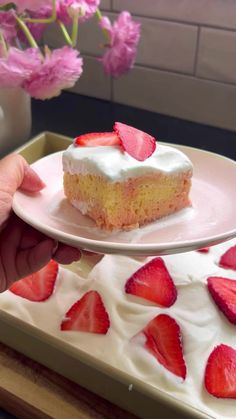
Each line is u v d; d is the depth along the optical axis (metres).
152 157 0.31
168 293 0.34
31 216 0.30
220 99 0.51
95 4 0.42
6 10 0.41
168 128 0.53
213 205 0.33
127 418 0.29
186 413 0.26
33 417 0.30
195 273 0.36
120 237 0.30
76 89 0.59
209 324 0.33
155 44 0.51
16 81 0.39
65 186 0.32
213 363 0.30
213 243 0.28
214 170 0.35
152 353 0.31
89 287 0.35
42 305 0.34
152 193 0.31
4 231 0.34
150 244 0.27
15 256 0.34
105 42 0.53
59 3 0.41
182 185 0.32
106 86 0.56
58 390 0.31
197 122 0.54
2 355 0.32
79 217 0.31
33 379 0.31
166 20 0.50
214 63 0.50
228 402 0.29
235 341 0.32
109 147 0.31
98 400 0.30
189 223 0.32
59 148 0.47
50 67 0.38
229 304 0.33
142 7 0.50
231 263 0.37
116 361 0.30
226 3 0.46
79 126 0.53
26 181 0.33
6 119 0.44
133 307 0.34
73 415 0.30
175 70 0.52
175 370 0.30
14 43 0.43
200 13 0.48
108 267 0.36
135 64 0.53
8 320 0.30
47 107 0.57
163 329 0.32
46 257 0.33
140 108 0.56
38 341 0.30
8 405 0.31
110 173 0.29
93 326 0.32
